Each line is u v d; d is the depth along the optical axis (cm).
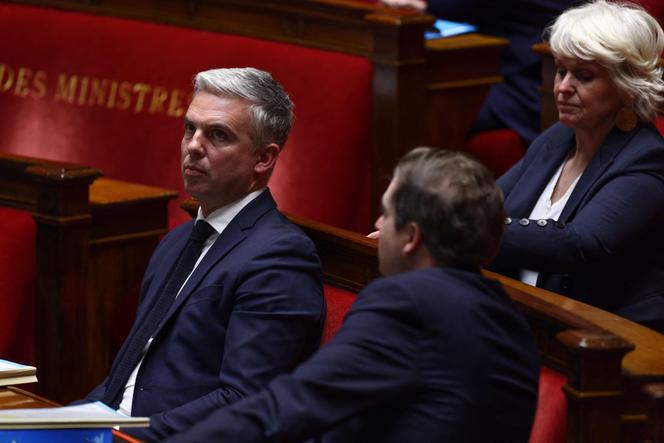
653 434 527
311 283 714
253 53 1219
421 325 513
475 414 512
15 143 1323
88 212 966
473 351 515
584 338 555
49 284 962
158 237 1041
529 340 543
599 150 802
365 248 739
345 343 514
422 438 509
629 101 791
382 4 1315
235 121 730
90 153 1284
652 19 791
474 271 541
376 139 1165
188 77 1248
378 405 512
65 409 584
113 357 1053
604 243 765
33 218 966
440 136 1240
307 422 505
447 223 527
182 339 718
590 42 778
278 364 691
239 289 708
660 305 777
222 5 1252
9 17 1352
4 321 968
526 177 846
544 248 765
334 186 1162
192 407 686
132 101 1271
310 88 1180
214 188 737
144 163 1255
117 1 1316
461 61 1238
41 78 1321
